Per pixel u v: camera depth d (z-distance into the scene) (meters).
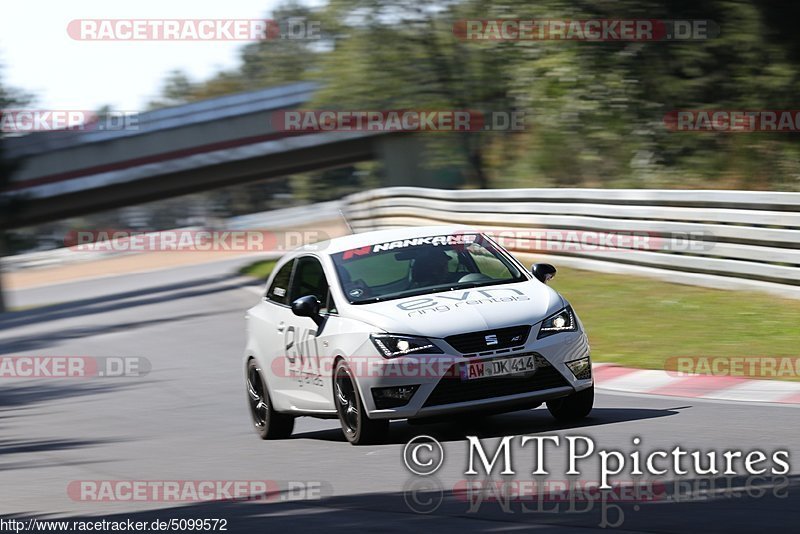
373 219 83.19
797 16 63.00
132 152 126.00
